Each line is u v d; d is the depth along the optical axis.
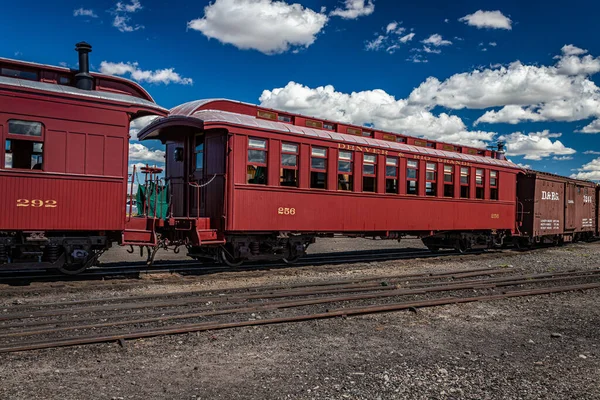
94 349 5.68
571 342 6.76
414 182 16.12
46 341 5.73
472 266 14.91
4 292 8.57
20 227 9.12
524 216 21.41
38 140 9.28
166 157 14.57
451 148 18.38
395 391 4.77
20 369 5.00
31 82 9.36
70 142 9.59
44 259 9.96
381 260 15.54
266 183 12.36
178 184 13.81
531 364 5.71
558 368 5.60
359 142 14.45
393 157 15.49
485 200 18.64
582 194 26.48
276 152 12.55
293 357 5.70
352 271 13.05
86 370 5.05
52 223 9.42
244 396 4.55
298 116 13.67
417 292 9.68
